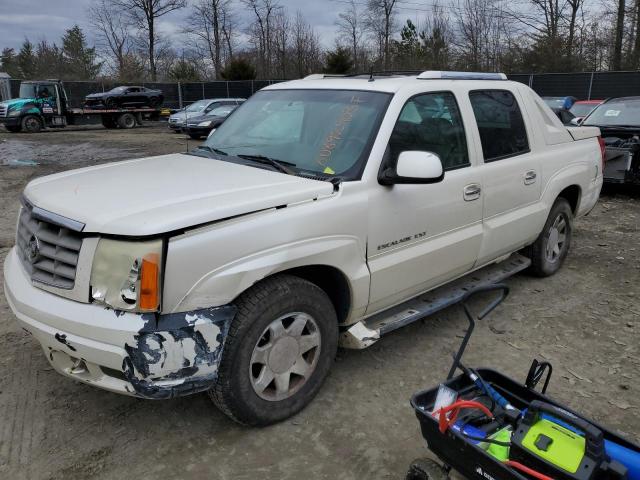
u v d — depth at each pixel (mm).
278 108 4043
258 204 2809
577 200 5570
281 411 3119
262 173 3338
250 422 3029
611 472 2139
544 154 4879
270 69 52250
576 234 7270
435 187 3701
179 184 3076
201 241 2594
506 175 4352
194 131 20797
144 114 30828
